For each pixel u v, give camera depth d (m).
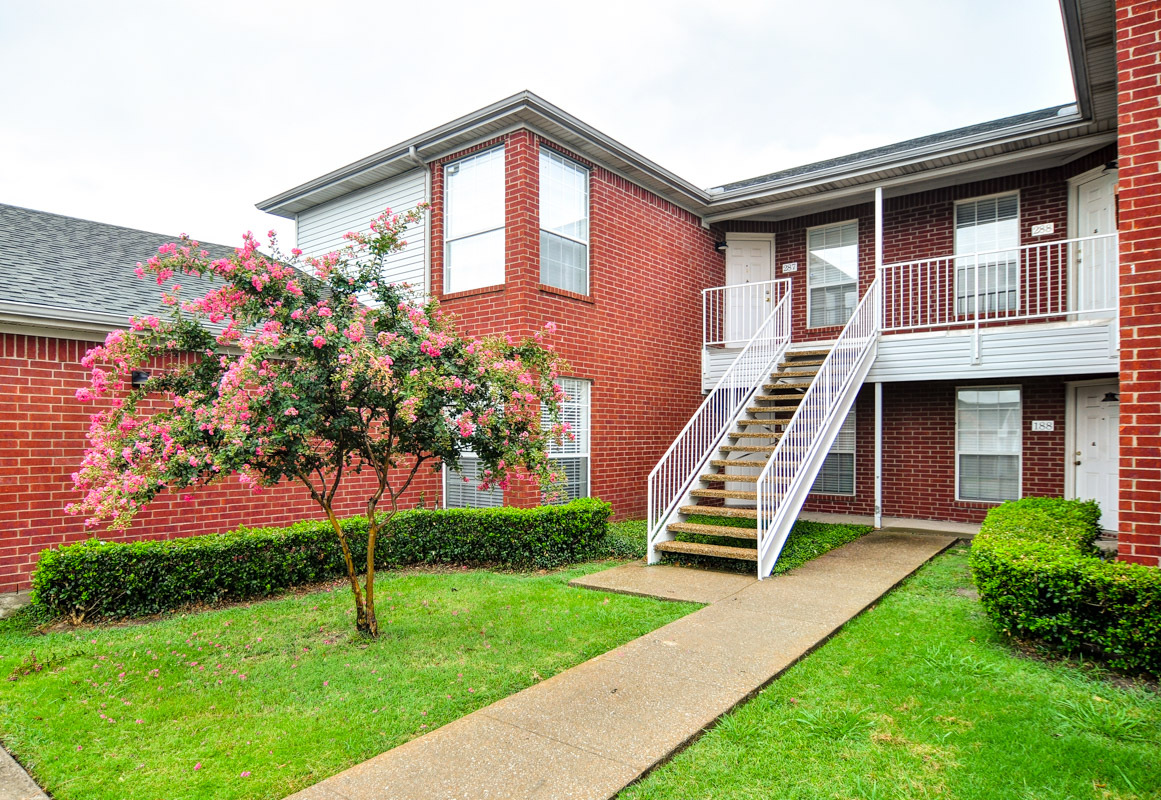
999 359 8.30
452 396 4.71
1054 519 6.35
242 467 4.32
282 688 3.99
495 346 5.24
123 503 3.99
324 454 4.91
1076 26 6.14
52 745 3.27
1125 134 4.54
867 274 11.18
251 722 3.53
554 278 8.88
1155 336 4.35
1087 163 8.96
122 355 4.56
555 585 6.49
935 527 9.73
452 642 4.80
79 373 6.47
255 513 7.70
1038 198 9.63
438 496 9.48
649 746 3.09
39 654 4.56
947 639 4.70
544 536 7.41
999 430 9.94
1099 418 8.94
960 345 8.58
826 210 11.55
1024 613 4.45
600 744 3.12
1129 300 4.45
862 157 11.57
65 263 7.95
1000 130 8.53
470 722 3.38
